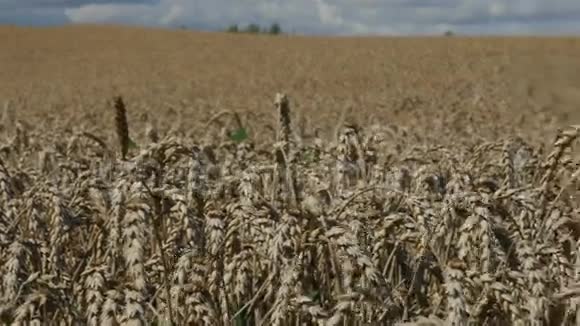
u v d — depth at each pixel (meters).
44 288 4.13
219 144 9.84
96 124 19.59
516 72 41.22
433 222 4.89
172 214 5.00
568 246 5.48
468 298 4.22
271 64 70.69
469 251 4.63
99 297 4.06
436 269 4.90
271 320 4.38
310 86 47.16
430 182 6.78
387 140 10.00
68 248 5.62
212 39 103.50
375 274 4.06
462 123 18.80
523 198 5.18
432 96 34.69
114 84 54.06
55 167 8.62
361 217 5.12
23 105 31.88
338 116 21.67
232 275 4.72
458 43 84.50
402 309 4.71
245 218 4.91
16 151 10.66
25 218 5.77
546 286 4.35
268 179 6.65
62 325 4.37
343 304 3.97
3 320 4.01
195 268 4.61
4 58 85.81
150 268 5.02
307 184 6.86
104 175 7.98
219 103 29.44
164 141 5.79
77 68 74.62
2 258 4.70
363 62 67.50
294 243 4.68
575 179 5.96
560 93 31.58
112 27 116.81
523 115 22.83
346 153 6.75
